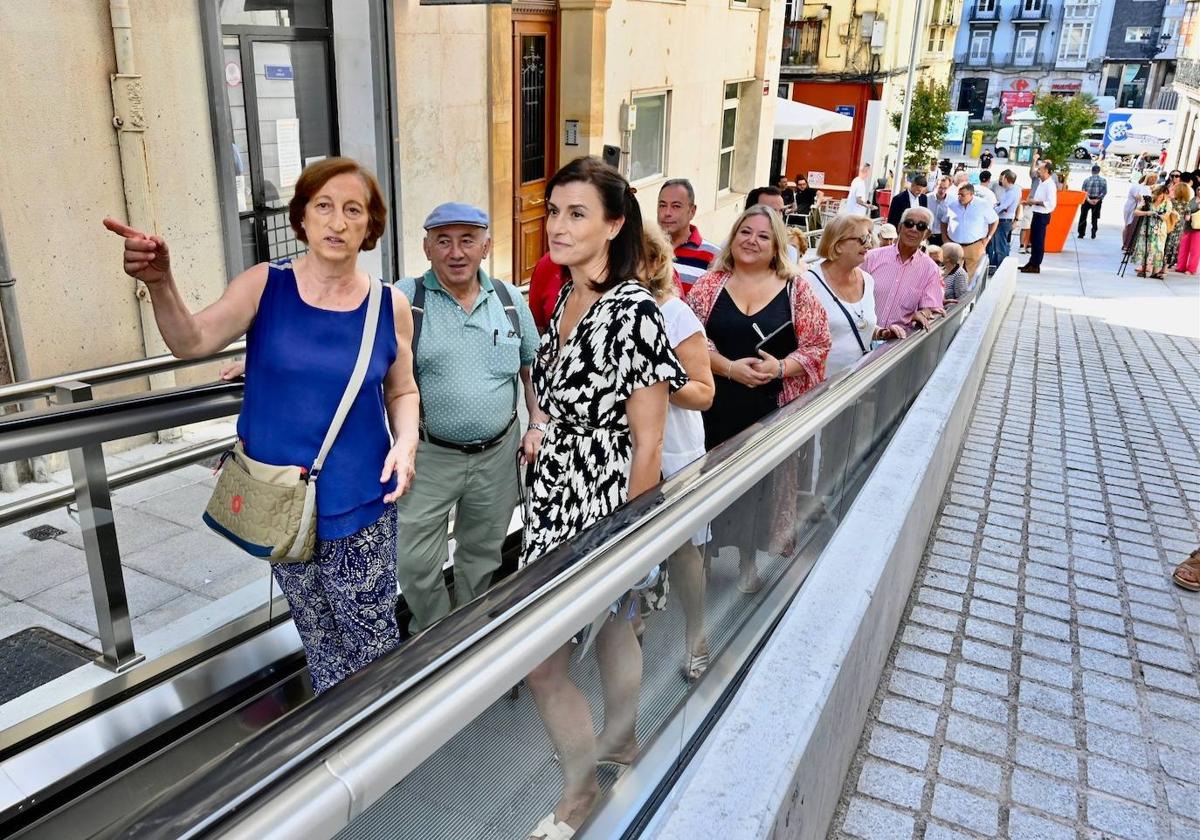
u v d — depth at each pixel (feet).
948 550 14.44
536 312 11.27
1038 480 18.04
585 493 7.25
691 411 8.72
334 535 6.79
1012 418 22.45
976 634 11.88
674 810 5.55
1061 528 15.66
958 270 23.97
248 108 19.86
